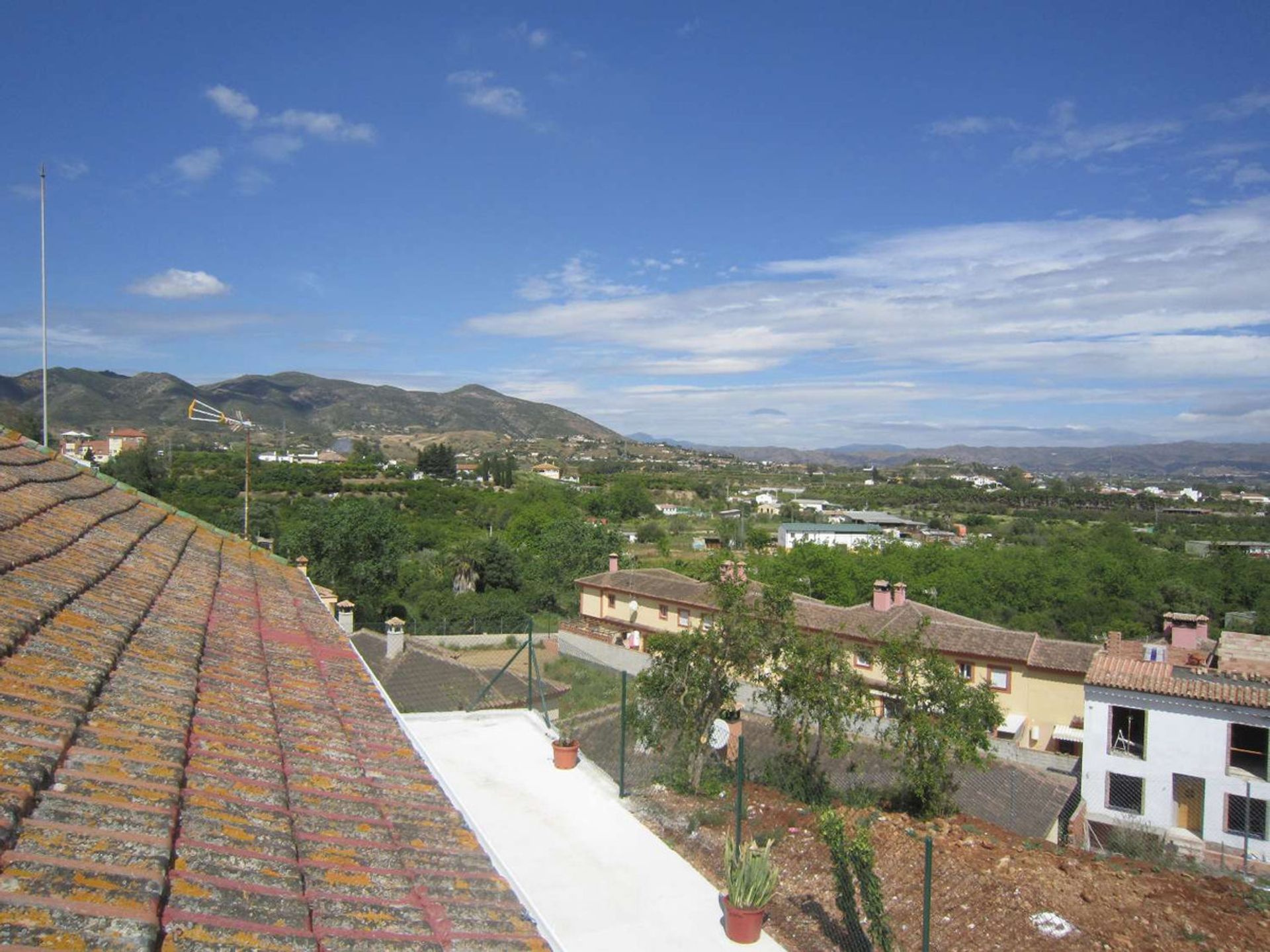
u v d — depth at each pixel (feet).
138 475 186.60
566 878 36.35
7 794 11.46
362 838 15.74
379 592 159.53
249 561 44.37
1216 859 60.70
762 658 50.75
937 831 41.98
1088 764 73.41
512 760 50.93
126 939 9.51
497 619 154.10
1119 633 92.89
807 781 50.83
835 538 315.99
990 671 98.07
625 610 147.64
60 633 19.13
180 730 16.83
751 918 31.37
